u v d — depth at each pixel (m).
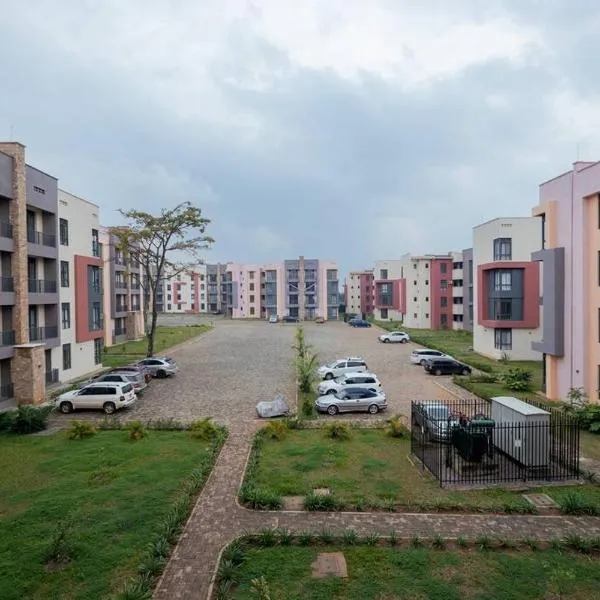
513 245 38.91
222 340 54.25
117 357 41.00
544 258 24.80
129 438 18.09
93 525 11.25
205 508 12.35
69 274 31.11
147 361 31.56
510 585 9.03
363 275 107.19
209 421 19.28
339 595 8.78
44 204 27.66
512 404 15.71
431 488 13.48
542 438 14.46
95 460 15.76
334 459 15.73
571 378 23.19
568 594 8.79
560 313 23.86
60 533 10.19
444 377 31.47
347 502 12.48
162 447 17.08
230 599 8.66
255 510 12.24
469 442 14.77
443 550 10.30
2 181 23.70
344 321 89.00
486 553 10.16
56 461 15.74
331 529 11.27
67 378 30.47
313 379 28.50
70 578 9.30
